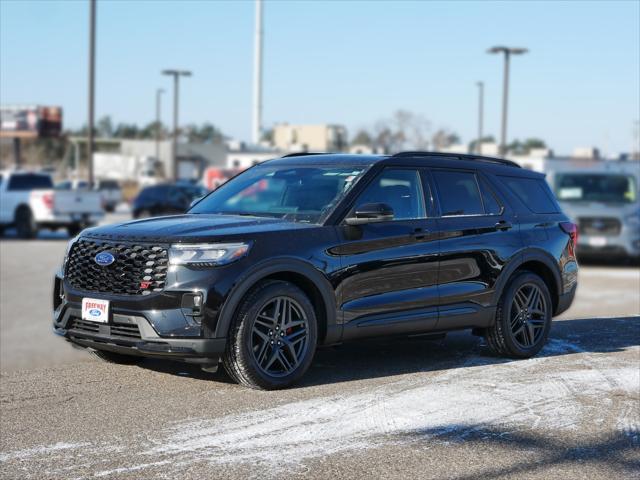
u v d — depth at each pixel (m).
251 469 4.37
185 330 5.63
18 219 24.47
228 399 5.75
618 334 8.82
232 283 5.71
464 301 7.05
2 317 9.62
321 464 4.48
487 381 6.48
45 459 4.48
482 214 7.34
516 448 4.86
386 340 6.73
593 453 4.80
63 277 6.20
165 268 5.69
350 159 6.95
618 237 17.31
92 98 31.92
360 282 6.36
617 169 18.88
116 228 6.12
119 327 5.84
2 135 63.50
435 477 4.34
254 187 7.01
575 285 8.15
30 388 6.04
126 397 5.79
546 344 8.21
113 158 94.06
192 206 7.18
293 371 6.06
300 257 6.02
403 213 6.76
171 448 4.69
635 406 5.82
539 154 70.69
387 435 5.03
